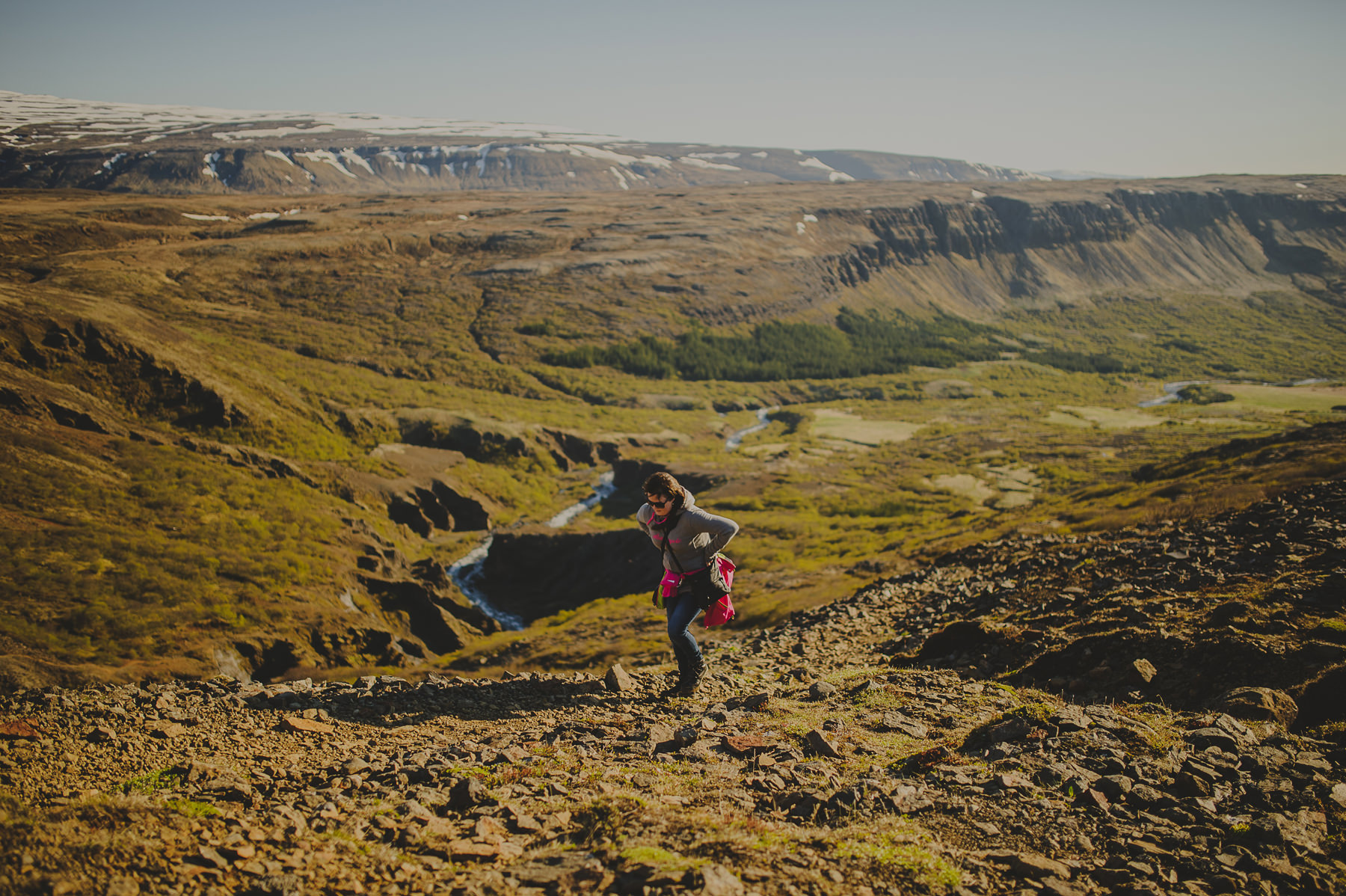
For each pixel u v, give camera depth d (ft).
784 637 47.67
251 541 206.59
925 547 116.88
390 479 332.19
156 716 20.07
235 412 334.65
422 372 540.93
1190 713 21.15
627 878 10.70
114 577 161.68
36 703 19.63
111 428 257.55
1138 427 525.75
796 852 12.17
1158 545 48.26
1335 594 27.63
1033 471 383.86
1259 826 12.98
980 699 24.68
